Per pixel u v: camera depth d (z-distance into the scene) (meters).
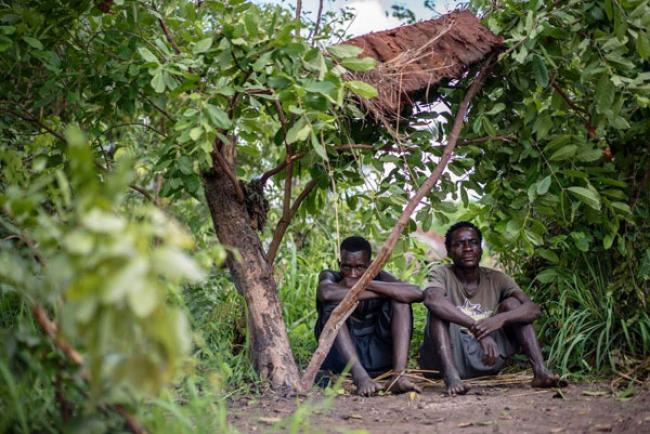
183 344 2.23
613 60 5.09
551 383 5.32
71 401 3.08
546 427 4.10
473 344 5.74
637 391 5.06
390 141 5.46
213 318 5.43
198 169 4.99
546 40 5.31
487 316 5.83
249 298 5.32
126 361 2.25
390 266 7.55
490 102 5.58
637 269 5.87
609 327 5.71
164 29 5.10
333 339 5.15
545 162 5.50
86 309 2.12
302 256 7.49
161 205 6.88
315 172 5.45
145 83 4.98
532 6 5.10
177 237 2.26
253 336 5.29
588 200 5.27
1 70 5.31
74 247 2.12
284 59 4.55
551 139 5.55
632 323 5.79
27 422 3.05
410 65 5.19
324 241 7.79
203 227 7.07
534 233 5.56
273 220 7.72
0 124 5.21
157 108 5.65
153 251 2.22
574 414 4.43
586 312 5.93
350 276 5.74
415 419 4.42
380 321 5.84
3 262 2.65
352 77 5.02
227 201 5.38
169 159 4.76
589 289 6.16
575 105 5.64
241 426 4.15
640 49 4.90
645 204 5.95
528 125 5.54
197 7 5.59
